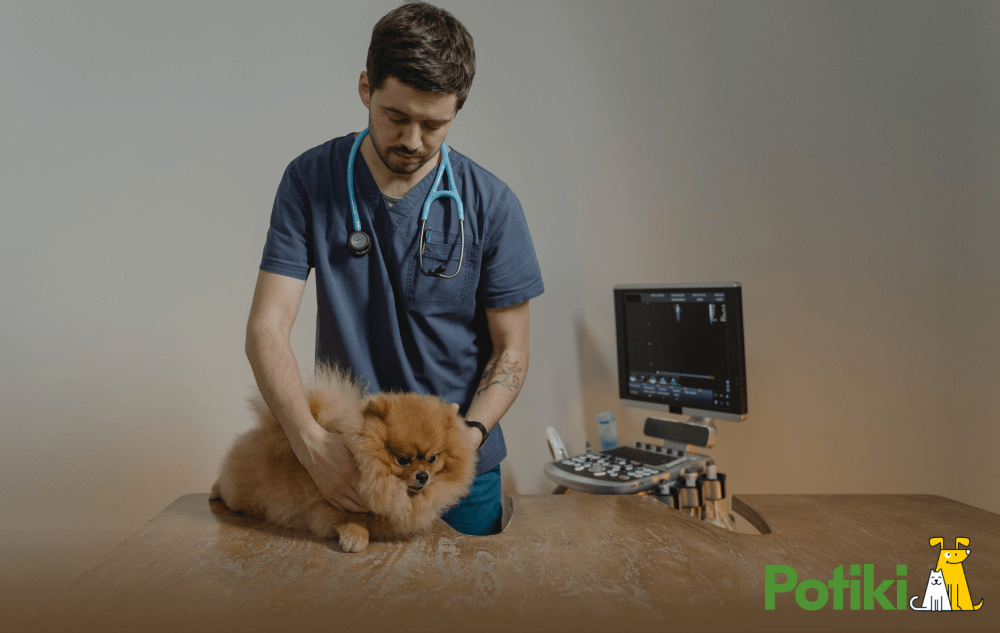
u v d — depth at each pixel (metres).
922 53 2.22
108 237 1.80
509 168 2.13
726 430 2.24
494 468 1.48
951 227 2.24
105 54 1.79
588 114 2.18
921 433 2.26
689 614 0.80
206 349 1.88
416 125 1.13
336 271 1.34
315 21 1.96
